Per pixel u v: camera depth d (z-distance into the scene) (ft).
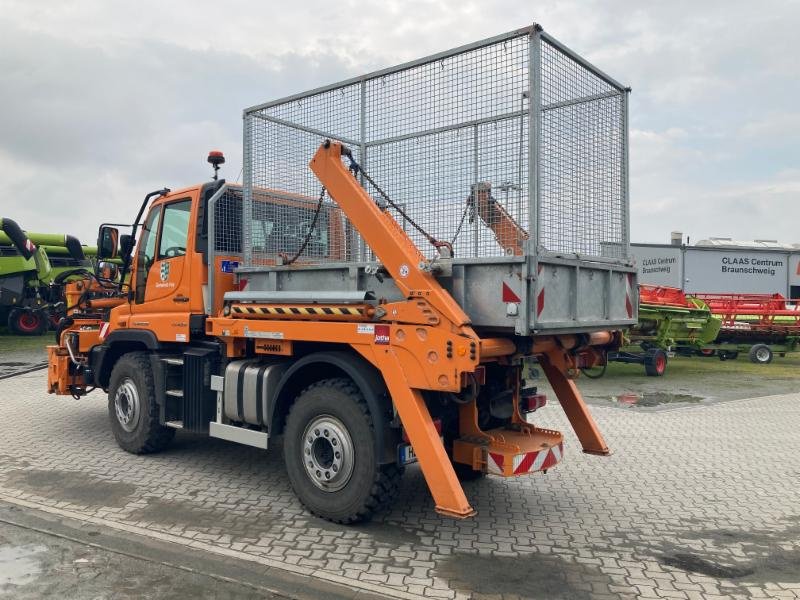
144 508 16.99
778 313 60.54
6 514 16.40
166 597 12.07
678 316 50.70
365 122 17.48
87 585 12.51
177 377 21.59
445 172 15.66
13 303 75.10
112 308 26.78
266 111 19.89
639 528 16.17
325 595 12.26
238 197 21.44
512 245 14.35
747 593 12.70
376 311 15.40
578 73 16.24
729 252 95.45
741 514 17.26
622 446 24.76
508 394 17.37
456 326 14.06
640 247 95.81
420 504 17.74
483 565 13.79
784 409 33.53
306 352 17.89
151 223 22.89
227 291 20.88
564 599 12.34
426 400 15.23
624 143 18.42
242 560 13.76
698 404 35.19
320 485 16.15
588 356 18.76
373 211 15.98
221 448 23.56
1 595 12.05
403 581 12.96
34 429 26.50
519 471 15.29
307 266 17.81
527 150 14.24
